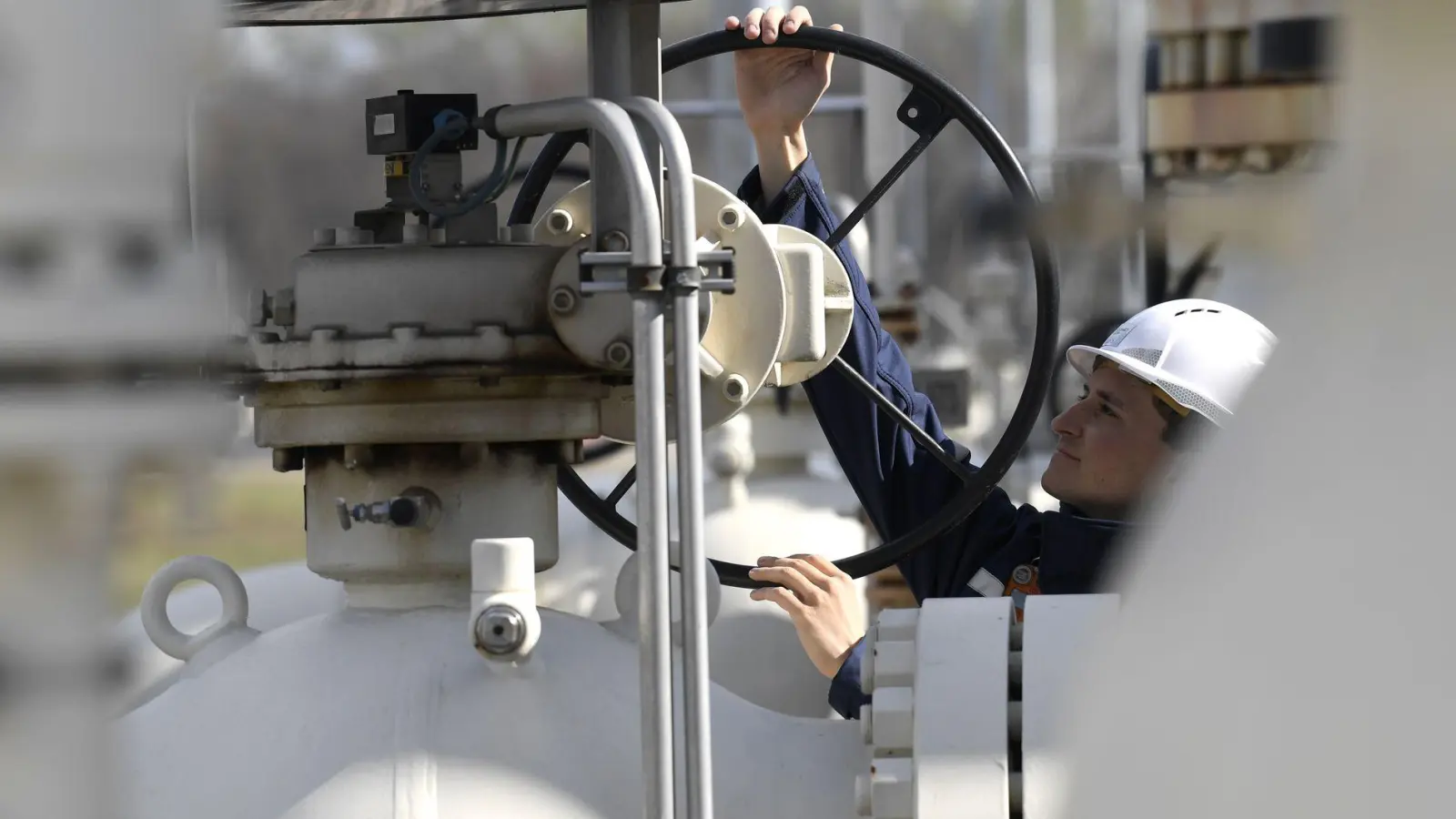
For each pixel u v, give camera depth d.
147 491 4.71
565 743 5.65
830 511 14.20
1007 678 5.40
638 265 4.92
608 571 12.05
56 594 4.62
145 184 4.73
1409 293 3.95
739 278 6.43
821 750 6.18
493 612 5.50
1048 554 7.99
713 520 13.73
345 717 5.67
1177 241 5.16
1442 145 3.91
